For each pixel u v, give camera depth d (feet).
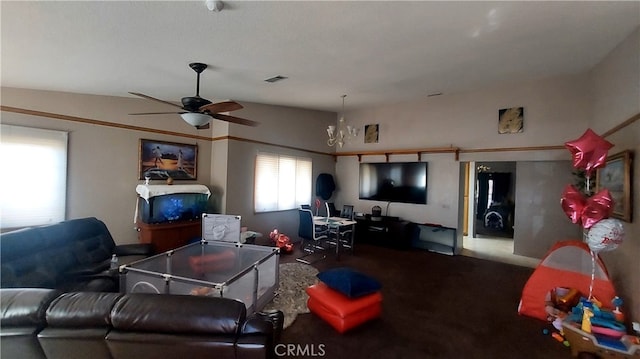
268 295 10.03
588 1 7.11
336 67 11.37
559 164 16.16
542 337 8.31
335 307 8.44
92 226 10.91
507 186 23.88
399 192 19.89
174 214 14.35
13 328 4.10
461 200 17.93
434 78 13.73
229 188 16.47
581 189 13.80
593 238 7.93
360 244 19.40
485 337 8.27
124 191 14.16
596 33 8.86
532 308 9.51
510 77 14.02
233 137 16.65
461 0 6.89
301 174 20.71
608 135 10.52
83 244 10.24
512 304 10.43
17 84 11.04
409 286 12.10
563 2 7.17
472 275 13.58
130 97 14.20
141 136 14.70
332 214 21.81
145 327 4.06
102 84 11.73
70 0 5.89
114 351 4.09
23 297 4.27
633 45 8.68
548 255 9.80
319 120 22.08
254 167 17.72
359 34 8.49
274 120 18.90
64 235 9.66
